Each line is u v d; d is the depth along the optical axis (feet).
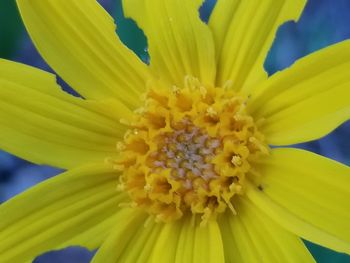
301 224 0.16
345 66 0.15
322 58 0.16
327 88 0.16
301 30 0.27
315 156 0.16
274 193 0.16
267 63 0.26
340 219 0.15
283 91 0.16
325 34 0.27
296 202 0.16
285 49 0.27
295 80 0.16
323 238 0.15
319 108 0.16
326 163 0.16
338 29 0.27
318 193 0.16
